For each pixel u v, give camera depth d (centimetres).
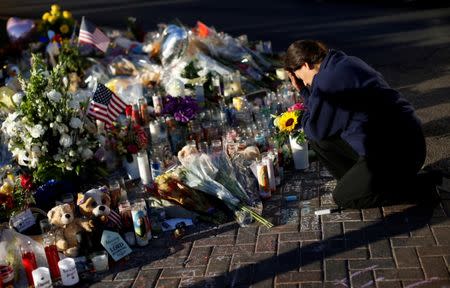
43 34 954
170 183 521
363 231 468
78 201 503
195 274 442
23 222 510
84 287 444
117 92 740
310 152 604
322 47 490
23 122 561
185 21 1291
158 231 502
